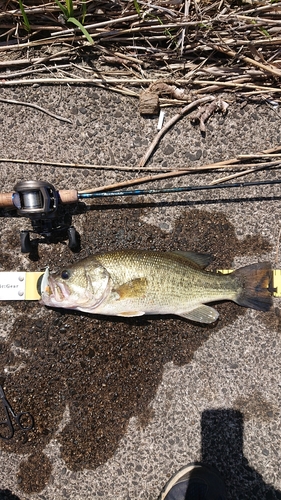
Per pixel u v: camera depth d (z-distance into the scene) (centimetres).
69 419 64
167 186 66
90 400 64
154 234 66
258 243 67
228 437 64
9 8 64
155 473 63
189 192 67
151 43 66
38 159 66
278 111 67
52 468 64
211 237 67
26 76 66
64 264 66
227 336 65
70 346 65
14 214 66
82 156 66
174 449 64
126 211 66
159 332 65
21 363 65
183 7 64
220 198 67
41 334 65
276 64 65
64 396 64
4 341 65
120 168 66
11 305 65
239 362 65
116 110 67
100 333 65
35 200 57
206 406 64
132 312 61
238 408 64
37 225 62
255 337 65
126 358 65
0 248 65
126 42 66
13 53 66
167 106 67
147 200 67
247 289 62
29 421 64
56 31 65
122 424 64
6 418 64
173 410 64
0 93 66
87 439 64
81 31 64
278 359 65
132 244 66
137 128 67
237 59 66
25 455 64
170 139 67
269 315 65
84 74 66
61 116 67
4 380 64
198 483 61
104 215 66
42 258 66
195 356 65
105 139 67
